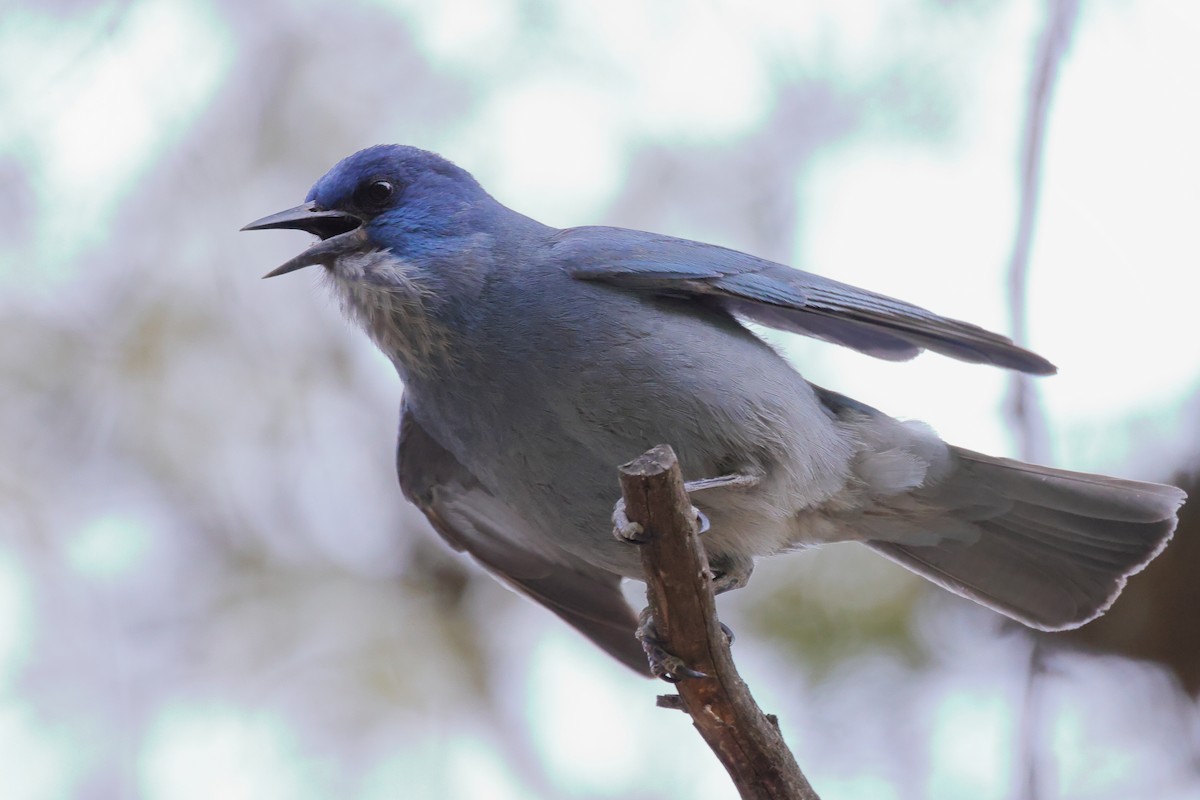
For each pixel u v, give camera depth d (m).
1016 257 11.20
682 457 9.45
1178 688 12.39
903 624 12.71
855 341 10.38
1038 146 11.30
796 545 10.62
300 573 13.74
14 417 13.91
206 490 13.95
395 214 10.04
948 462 10.30
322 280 10.37
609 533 9.71
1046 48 11.39
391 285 9.77
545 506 9.79
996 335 9.60
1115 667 12.55
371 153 10.25
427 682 13.31
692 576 7.73
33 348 13.97
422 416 10.16
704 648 7.91
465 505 11.05
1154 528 10.36
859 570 12.83
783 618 12.80
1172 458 12.30
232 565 13.80
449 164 10.23
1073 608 10.59
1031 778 10.27
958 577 10.77
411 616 13.59
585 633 10.89
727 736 8.08
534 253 9.77
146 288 14.08
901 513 10.46
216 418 14.09
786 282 9.72
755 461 9.47
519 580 11.03
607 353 9.40
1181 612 12.27
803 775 8.18
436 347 9.69
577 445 9.50
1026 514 10.49
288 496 14.05
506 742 13.23
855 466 10.14
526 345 9.49
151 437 13.97
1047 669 10.55
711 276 9.62
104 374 14.03
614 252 9.65
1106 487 10.27
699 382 9.35
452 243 9.88
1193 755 12.27
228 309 14.14
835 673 12.66
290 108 14.20
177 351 14.09
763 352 9.74
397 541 13.98
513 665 13.65
